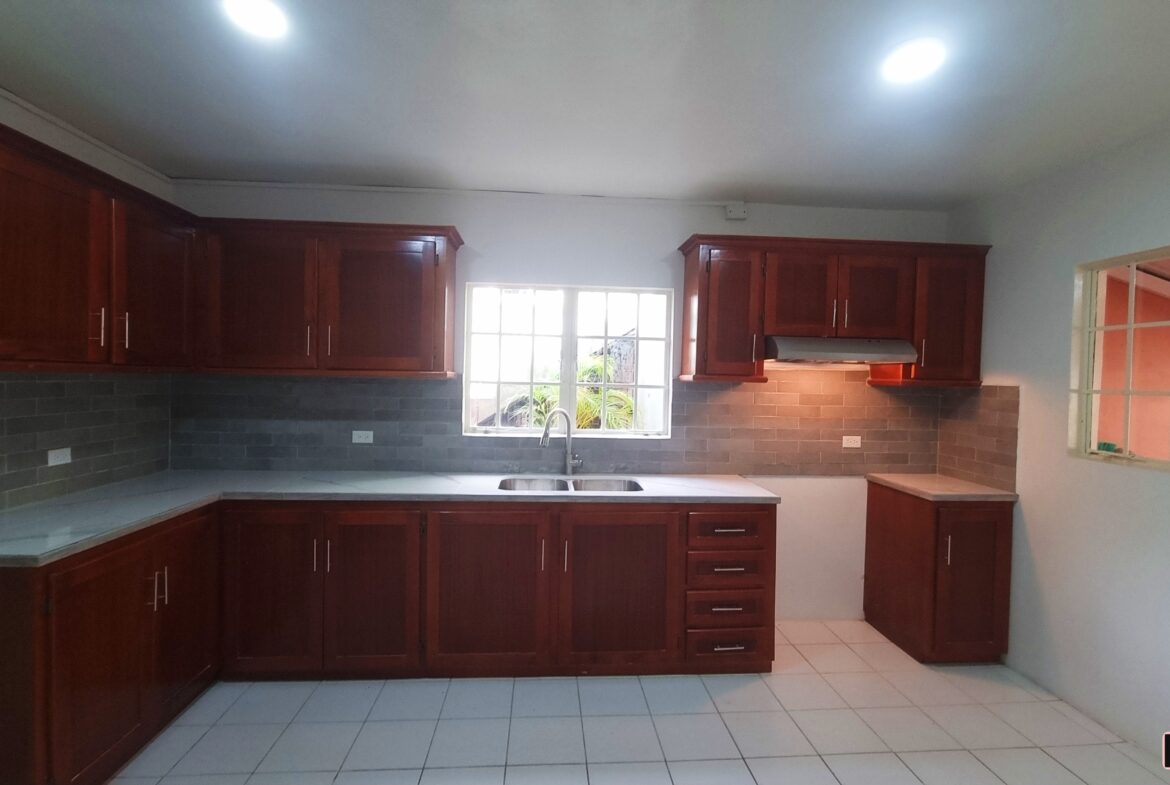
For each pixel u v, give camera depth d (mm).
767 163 2605
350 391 3092
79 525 1926
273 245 2740
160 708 2143
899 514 2998
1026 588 2693
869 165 2602
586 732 2229
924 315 2943
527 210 3137
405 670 2598
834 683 2617
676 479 3072
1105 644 2303
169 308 2559
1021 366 2746
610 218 3168
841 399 3291
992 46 1652
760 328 2896
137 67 1865
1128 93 1903
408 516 2561
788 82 1884
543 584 2605
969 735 2240
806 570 3299
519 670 2629
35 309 1893
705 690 2543
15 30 1658
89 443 2488
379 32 1647
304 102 2098
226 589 2525
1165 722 2078
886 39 1631
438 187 3057
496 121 2230
